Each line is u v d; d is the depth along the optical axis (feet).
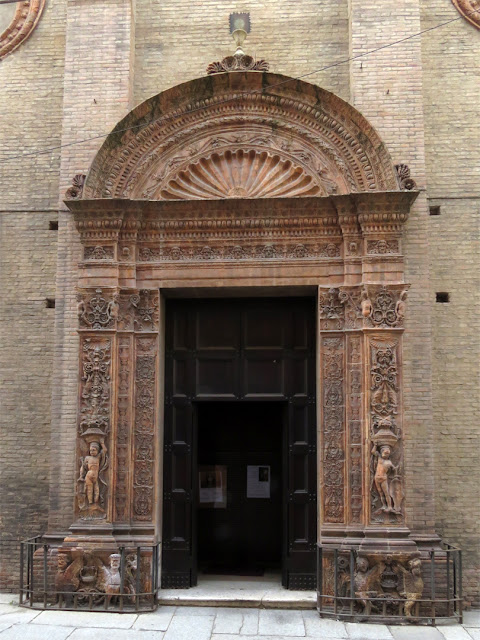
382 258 40.27
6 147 46.39
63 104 44.70
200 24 46.03
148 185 42.91
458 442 41.75
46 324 44.80
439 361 42.39
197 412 44.98
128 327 41.78
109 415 40.40
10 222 45.78
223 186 43.06
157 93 43.91
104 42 44.45
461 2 45.11
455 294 42.80
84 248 41.93
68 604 38.58
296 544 42.19
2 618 36.83
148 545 39.70
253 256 41.98
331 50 45.11
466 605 40.24
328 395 40.75
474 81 44.42
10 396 44.45
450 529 41.14
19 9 47.52
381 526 38.42
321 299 41.37
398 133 42.09
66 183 43.39
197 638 33.96
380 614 37.09
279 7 45.85
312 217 41.60
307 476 42.80
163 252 42.50
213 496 49.90
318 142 42.24
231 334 44.47
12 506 43.62
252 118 42.91
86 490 39.83
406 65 42.63
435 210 43.60
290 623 36.27
